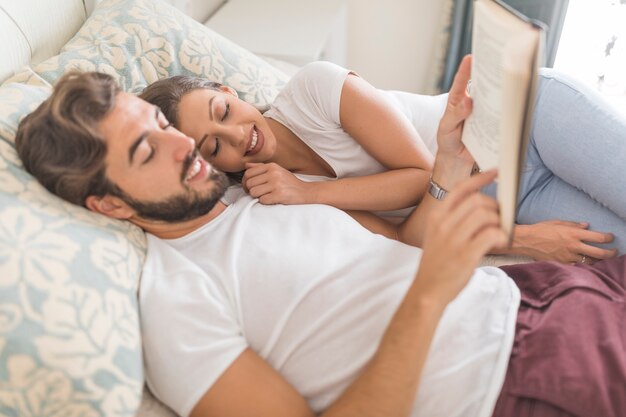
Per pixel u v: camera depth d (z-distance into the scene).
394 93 1.39
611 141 1.12
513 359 0.86
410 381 0.76
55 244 0.83
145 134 0.89
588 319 0.87
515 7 1.98
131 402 0.80
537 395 0.82
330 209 1.05
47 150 0.88
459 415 0.84
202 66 1.31
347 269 0.95
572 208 1.22
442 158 1.03
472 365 0.85
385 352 0.76
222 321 0.87
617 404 0.80
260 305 0.91
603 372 0.82
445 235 0.74
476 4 0.73
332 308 0.90
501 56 0.67
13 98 1.00
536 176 1.29
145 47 1.26
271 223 1.02
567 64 2.22
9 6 1.14
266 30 1.85
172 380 0.83
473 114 0.83
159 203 0.94
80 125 0.87
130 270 0.90
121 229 0.95
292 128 1.22
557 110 1.18
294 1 2.10
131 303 0.87
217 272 0.94
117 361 0.80
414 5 2.30
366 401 0.76
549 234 1.17
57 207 0.89
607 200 1.14
